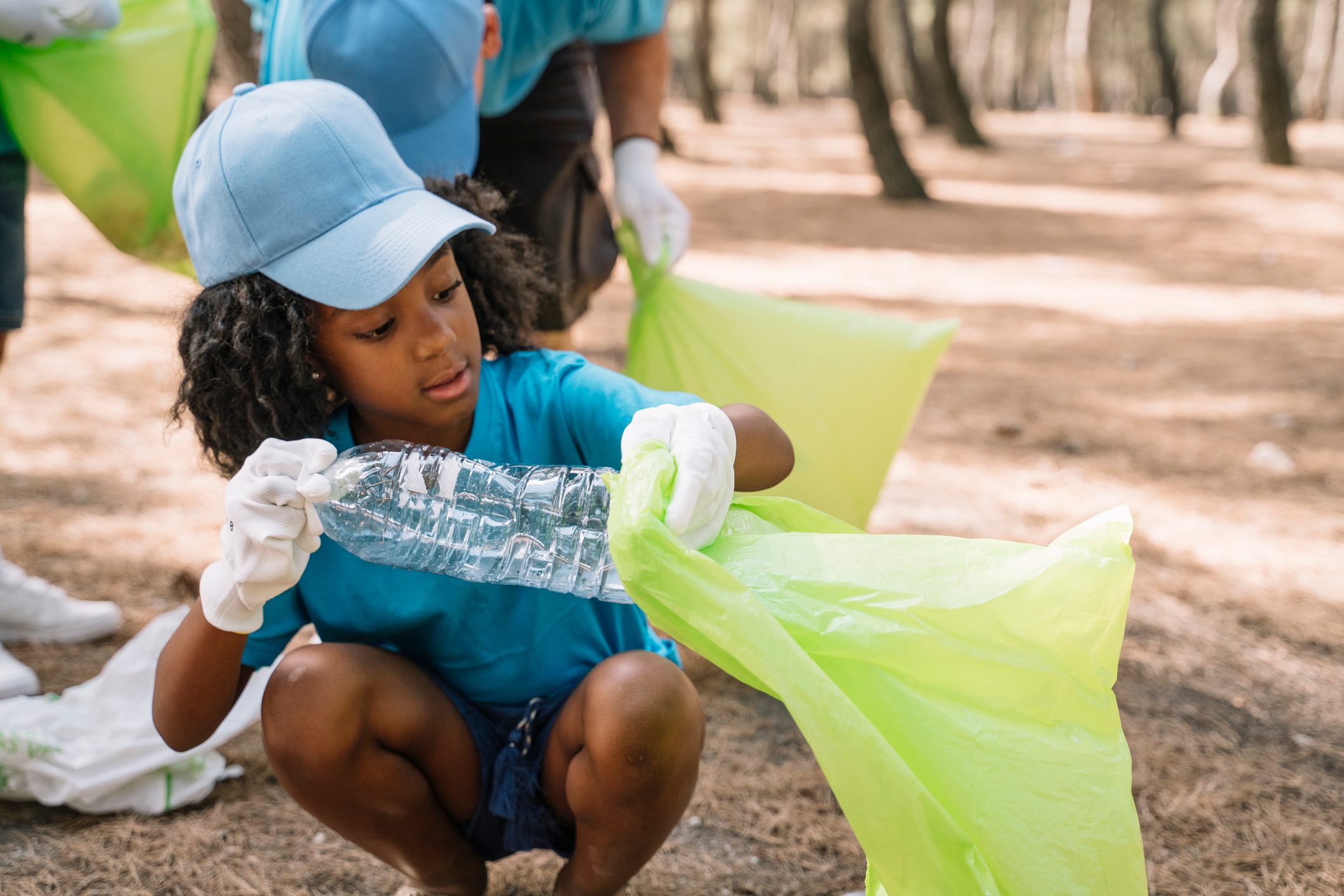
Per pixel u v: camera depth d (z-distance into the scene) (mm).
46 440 3898
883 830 1253
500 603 1609
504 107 2469
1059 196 13258
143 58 2350
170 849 1939
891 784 1239
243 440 1537
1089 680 1360
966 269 8711
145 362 4855
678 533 1311
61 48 2291
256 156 1416
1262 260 9102
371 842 1595
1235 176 14430
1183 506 3682
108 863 1900
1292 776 2197
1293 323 6746
